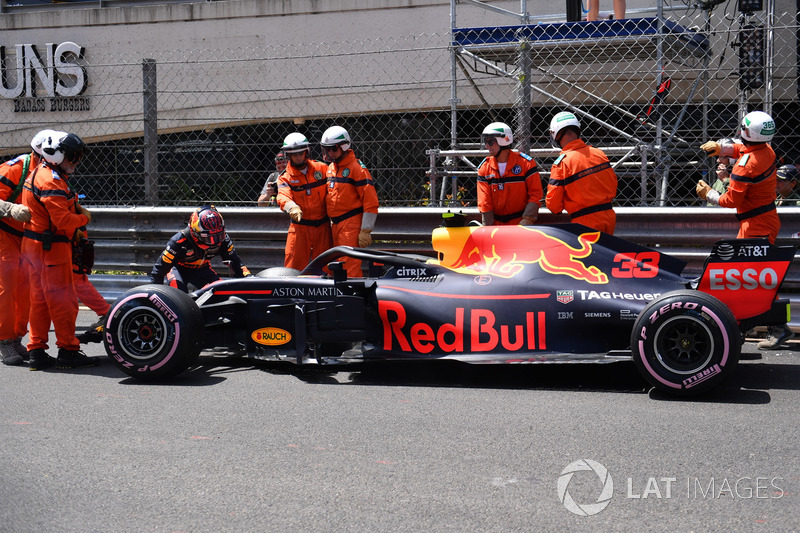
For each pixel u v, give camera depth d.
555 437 3.85
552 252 5.03
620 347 4.79
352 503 3.11
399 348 5.10
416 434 3.94
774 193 5.74
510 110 10.66
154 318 5.10
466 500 3.12
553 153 8.11
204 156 11.72
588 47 8.20
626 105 9.82
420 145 10.86
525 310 4.90
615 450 3.65
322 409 4.43
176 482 3.35
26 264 5.69
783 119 9.40
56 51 12.15
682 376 4.43
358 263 6.74
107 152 12.10
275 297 5.35
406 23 10.77
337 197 6.68
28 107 12.34
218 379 5.22
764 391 4.64
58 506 3.12
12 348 5.84
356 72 11.04
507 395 4.69
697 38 8.45
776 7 9.16
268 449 3.75
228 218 7.54
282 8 11.29
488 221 6.38
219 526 2.93
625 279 4.87
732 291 4.73
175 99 11.79
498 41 8.13
